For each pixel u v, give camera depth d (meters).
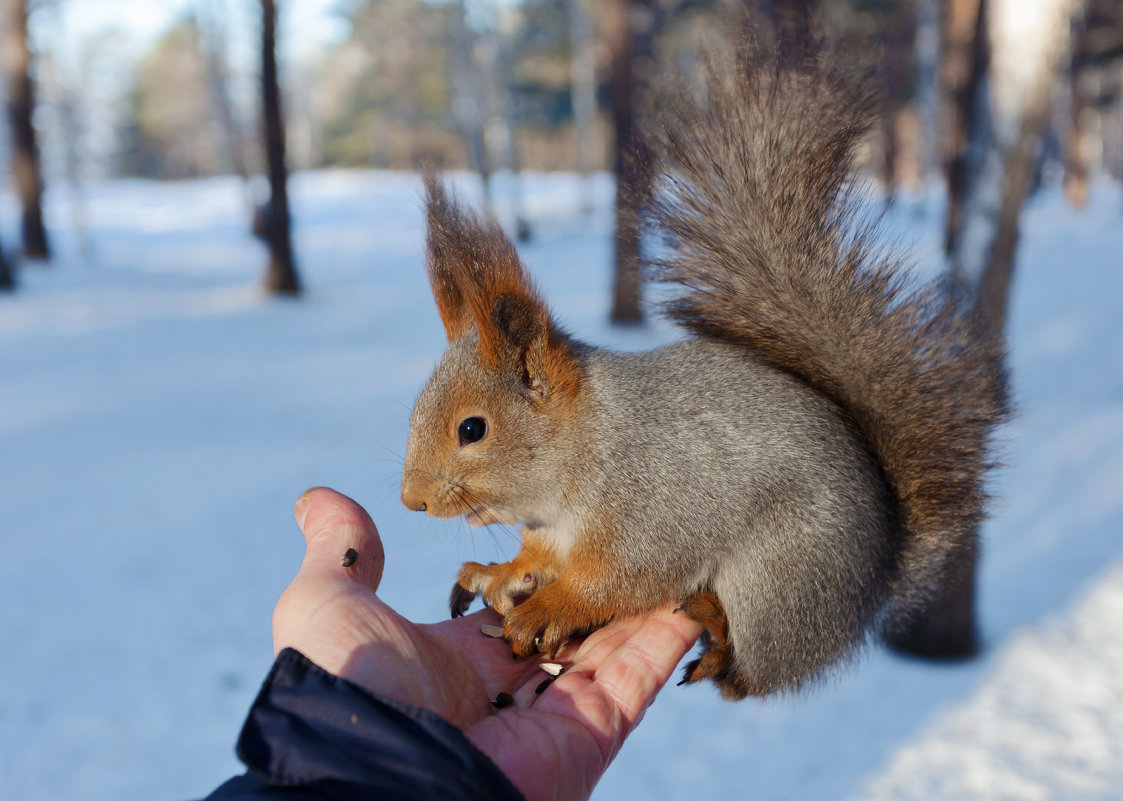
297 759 0.25
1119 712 0.73
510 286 0.36
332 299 2.59
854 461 0.37
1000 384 0.38
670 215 0.38
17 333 2.15
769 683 0.36
